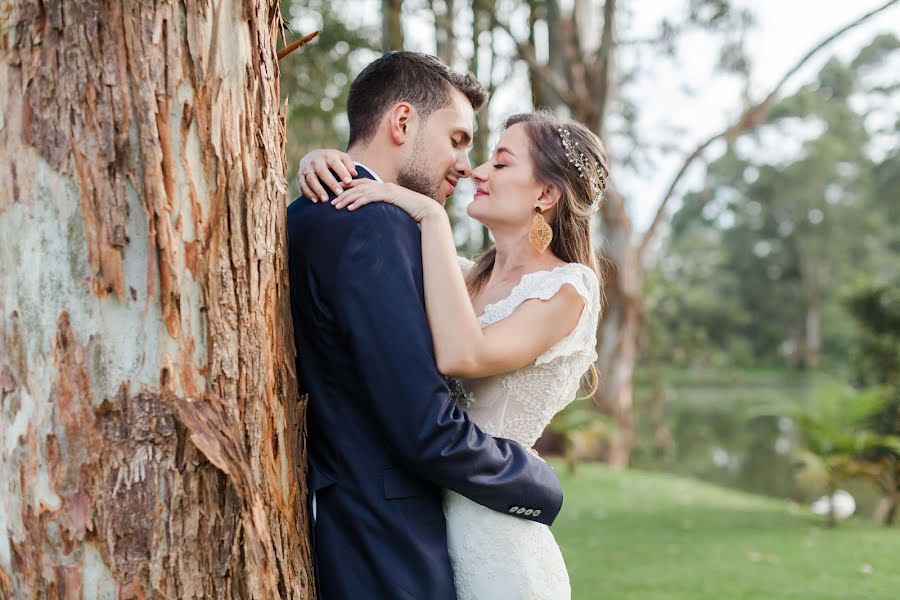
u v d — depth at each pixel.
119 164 1.23
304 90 7.59
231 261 1.34
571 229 1.97
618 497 7.81
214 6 1.30
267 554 1.38
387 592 1.54
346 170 1.67
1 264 1.25
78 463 1.23
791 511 7.28
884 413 8.01
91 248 1.23
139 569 1.25
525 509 1.65
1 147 1.23
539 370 1.79
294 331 1.62
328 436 1.60
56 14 1.21
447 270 1.57
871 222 40.12
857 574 4.81
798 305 43.53
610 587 4.46
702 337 25.27
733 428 20.12
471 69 7.85
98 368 1.24
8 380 1.25
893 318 8.67
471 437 1.53
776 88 9.12
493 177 1.97
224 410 1.34
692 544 5.68
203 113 1.29
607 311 10.62
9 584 1.27
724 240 44.72
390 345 1.49
